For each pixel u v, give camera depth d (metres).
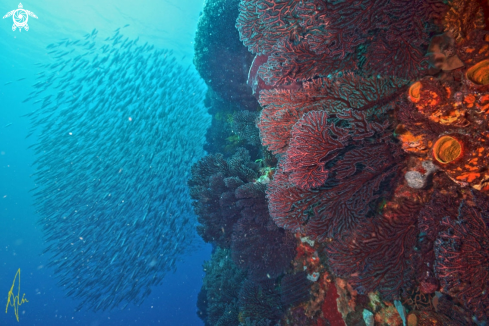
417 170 2.69
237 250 5.12
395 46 2.33
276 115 3.18
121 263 14.13
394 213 2.96
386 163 2.89
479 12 1.91
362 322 3.35
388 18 2.23
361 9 2.27
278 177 3.26
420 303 2.87
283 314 4.87
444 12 2.06
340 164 2.87
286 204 3.16
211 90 12.25
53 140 19.61
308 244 4.40
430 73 2.33
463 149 2.13
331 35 2.49
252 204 4.99
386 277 2.81
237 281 7.24
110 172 16.64
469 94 2.02
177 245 15.09
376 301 3.30
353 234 2.94
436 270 2.35
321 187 3.11
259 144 6.46
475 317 2.34
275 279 5.38
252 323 5.03
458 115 2.11
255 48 3.72
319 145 2.71
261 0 3.03
